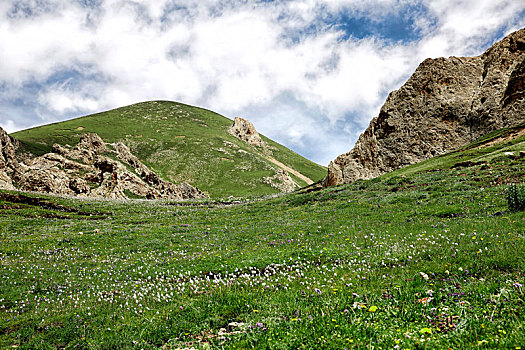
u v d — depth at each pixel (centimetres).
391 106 7056
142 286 1409
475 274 916
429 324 677
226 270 1468
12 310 1205
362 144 7025
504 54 6519
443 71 6919
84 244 2620
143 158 16675
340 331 695
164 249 2277
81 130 18125
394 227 1925
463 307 713
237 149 19488
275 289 1099
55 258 2184
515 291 730
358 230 2042
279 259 1523
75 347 841
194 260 1766
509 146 4391
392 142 6750
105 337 873
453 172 3838
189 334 827
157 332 855
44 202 4753
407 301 821
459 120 6494
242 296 1020
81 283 1555
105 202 5650
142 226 3503
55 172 7269
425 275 971
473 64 6975
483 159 4112
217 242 2356
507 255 978
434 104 6725
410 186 3625
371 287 959
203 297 1081
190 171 15912
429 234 1527
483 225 1491
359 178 6475
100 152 10188
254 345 698
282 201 4772
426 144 6481
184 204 6569
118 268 1811
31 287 1513
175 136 19838
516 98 5900
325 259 1430
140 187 8581
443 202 2464
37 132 16375
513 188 1844
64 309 1176
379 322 719
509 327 597
